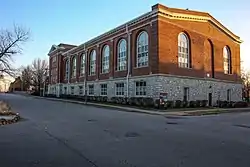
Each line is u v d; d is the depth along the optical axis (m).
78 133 11.55
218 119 19.50
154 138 10.43
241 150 8.39
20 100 46.03
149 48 32.50
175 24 33.47
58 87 64.50
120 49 39.38
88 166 6.41
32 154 7.62
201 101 34.12
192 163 6.75
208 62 38.59
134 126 14.10
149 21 32.66
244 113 26.91
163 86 30.98
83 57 52.84
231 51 43.59
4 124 14.65
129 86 35.94
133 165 6.51
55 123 15.18
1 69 41.31
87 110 25.69
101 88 44.31
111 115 20.66
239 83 44.84
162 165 6.54
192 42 35.62
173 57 32.72
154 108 28.61
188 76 34.31
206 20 38.00
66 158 7.17
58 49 65.19
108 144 9.16
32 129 12.76
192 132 12.26
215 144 9.36
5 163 6.67
